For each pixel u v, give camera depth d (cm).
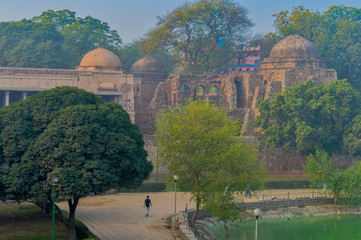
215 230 4788
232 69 11125
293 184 6469
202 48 10131
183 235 3644
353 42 9700
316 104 6831
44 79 7288
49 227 3784
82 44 9712
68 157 3189
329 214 5694
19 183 3164
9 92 7150
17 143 3284
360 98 7075
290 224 5169
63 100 3522
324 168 5872
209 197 4106
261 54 10706
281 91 8462
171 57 10650
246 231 4803
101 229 3872
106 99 7888
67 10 11112
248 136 7650
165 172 6800
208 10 9838
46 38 9294
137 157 3553
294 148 7025
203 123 4297
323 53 9650
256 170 4325
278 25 10962
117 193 5638
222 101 9006
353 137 6812
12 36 9288
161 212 4606
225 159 4022
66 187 3112
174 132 4178
